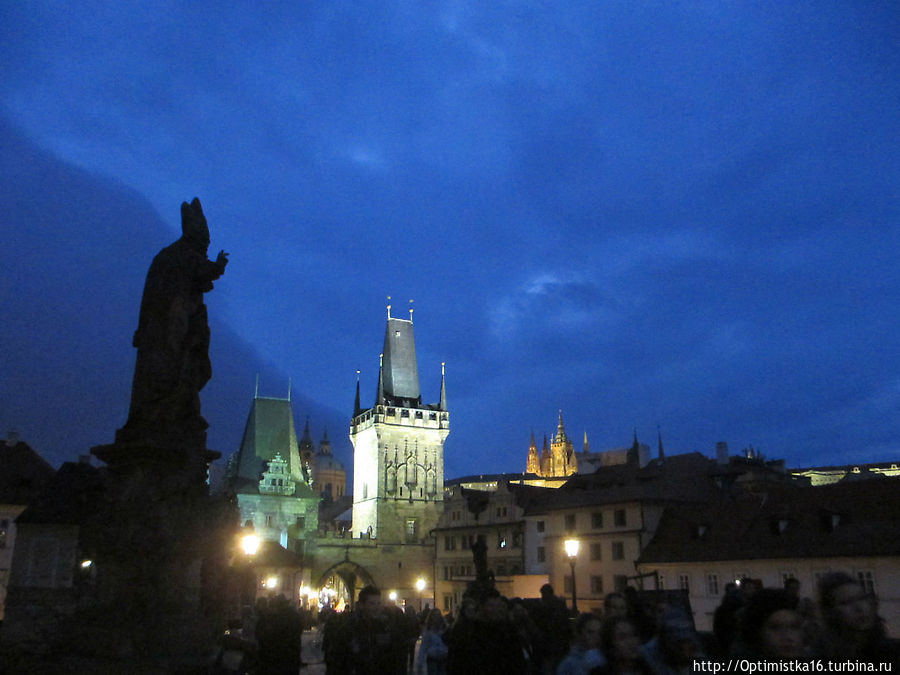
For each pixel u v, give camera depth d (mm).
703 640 14242
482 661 11625
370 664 14445
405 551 133125
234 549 32969
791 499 62750
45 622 25328
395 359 150000
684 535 68188
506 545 99938
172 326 25312
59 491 36312
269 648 16578
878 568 51250
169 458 24250
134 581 23172
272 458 131750
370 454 142125
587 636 11117
